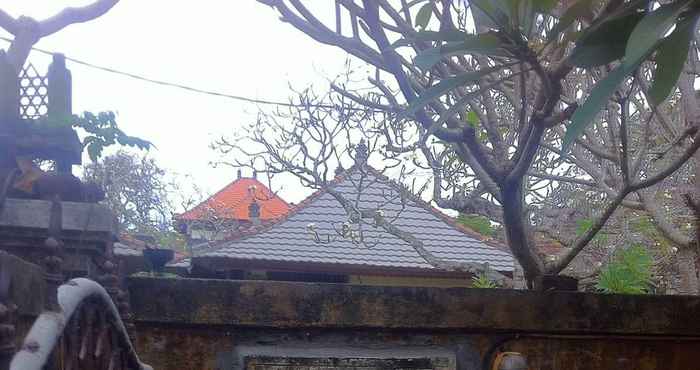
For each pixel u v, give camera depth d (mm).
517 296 4691
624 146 4273
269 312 4453
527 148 3934
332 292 4516
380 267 11609
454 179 6574
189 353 4441
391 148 6871
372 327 4535
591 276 6191
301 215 12625
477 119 5039
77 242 3229
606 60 2900
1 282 1936
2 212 3125
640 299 4809
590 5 3074
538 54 3041
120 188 15766
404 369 4438
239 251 11680
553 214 6957
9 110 3371
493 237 11805
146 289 4363
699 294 5141
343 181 10070
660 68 2611
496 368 4520
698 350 4871
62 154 3514
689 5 2436
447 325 4594
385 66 4117
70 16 3768
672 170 4312
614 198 5070
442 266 7195
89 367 2643
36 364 1921
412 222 12562
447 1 4008
